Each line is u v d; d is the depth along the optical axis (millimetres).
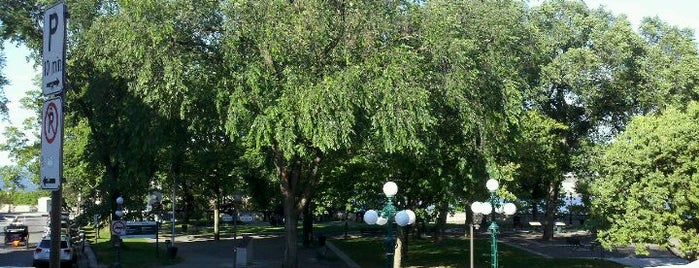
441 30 19594
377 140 21312
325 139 18016
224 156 36094
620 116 44406
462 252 36125
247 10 18984
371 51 19094
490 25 21016
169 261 32375
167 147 27078
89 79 31531
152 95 20172
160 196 53469
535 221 69000
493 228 20625
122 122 29219
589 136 45562
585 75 40469
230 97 19016
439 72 20234
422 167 25781
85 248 41938
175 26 19375
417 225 45156
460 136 23578
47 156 5414
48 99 5438
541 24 41688
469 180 24938
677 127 21750
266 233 56812
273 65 19422
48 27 5508
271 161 27828
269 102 19078
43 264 30609
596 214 24578
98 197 43469
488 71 21156
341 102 18016
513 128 24031
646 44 42219
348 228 59031
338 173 31516
